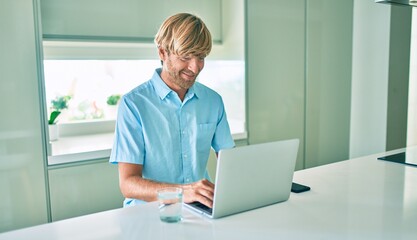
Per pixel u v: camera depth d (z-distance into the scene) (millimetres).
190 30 1277
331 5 3326
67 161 2246
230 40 2990
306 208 1163
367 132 3510
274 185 1171
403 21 3340
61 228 1012
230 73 3025
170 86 1488
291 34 3125
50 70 2715
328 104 3449
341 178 1506
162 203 1048
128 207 1180
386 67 3283
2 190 2098
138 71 3045
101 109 2965
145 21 2607
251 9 2867
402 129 3533
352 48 3537
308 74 3279
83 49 2539
